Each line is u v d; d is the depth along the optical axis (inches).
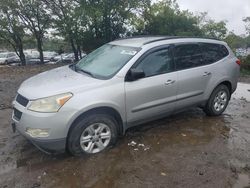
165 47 215.0
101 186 153.8
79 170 167.9
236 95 360.2
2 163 174.7
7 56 1566.2
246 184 157.4
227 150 195.3
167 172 166.6
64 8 1010.1
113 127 189.5
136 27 1027.9
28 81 201.0
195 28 1015.0
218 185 155.4
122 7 959.0
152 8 1008.9
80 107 171.0
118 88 186.2
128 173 165.2
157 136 215.3
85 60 228.4
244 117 263.9
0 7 1047.6
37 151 189.8
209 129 231.3
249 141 210.8
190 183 156.3
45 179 159.3
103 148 188.1
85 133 179.5
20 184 154.5
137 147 196.7
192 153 189.8
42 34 1172.5
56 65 805.9
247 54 682.8
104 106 180.1
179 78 217.5
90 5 914.1
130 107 193.8
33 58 1726.1
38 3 1069.1
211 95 248.5
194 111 273.9
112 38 1022.4
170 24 1005.2
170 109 219.1
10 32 1167.6
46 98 168.2
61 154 185.2
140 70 191.0
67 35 1052.5
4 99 313.4
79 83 180.4
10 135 214.4
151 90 201.0
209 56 243.6
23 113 170.9
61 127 167.6
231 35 1044.5
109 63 204.1
